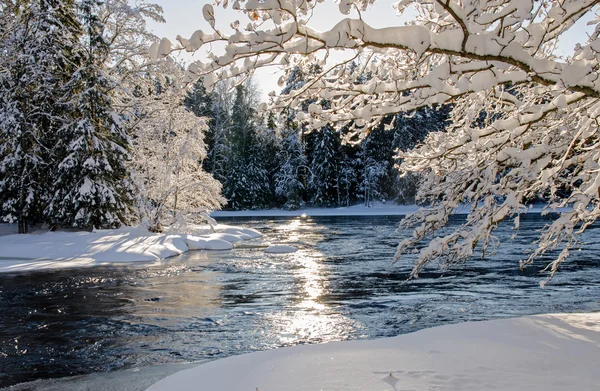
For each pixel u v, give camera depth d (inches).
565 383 168.9
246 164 2477.9
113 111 1066.1
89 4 1062.4
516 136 191.3
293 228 1393.9
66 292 498.9
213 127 2490.2
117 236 933.8
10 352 311.7
